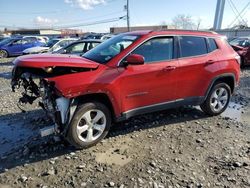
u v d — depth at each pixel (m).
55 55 5.02
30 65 4.32
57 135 4.82
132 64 4.81
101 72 4.63
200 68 5.78
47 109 4.65
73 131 4.45
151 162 4.27
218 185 3.73
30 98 5.04
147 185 3.71
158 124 5.82
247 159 4.39
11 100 7.74
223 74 6.15
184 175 3.94
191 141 5.05
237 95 8.62
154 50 5.24
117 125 5.69
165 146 4.83
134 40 5.08
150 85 5.13
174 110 6.72
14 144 4.90
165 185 3.71
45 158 4.39
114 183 3.75
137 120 5.98
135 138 5.12
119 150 4.65
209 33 6.20
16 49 22.89
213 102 6.31
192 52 5.77
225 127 5.76
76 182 3.78
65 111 4.39
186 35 5.74
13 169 4.09
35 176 3.92
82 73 4.51
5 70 14.65
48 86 4.38
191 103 5.89
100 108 4.68
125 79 4.82
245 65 14.72
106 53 5.11
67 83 4.29
